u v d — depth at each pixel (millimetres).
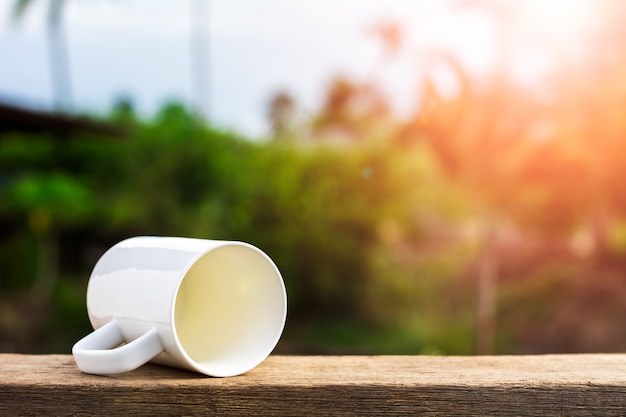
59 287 12930
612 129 10938
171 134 13672
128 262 1098
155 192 13250
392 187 12562
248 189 12719
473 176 11258
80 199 13633
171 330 993
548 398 1034
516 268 13578
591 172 11328
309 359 1170
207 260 1216
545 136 11023
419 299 12805
